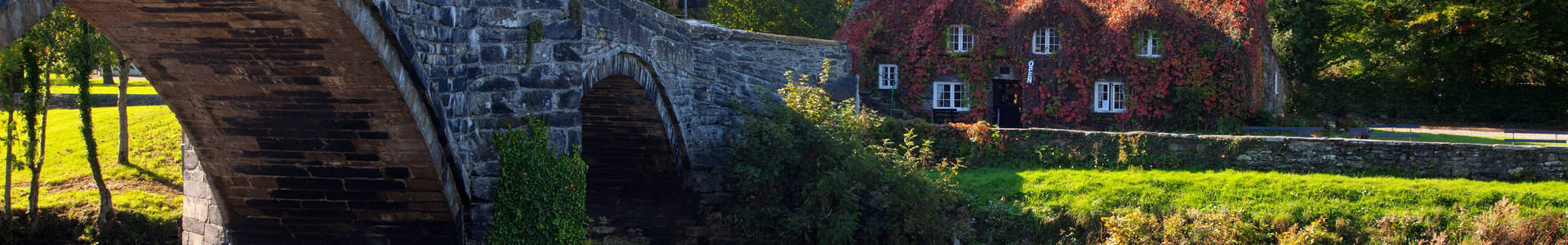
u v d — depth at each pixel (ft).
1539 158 50.90
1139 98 74.64
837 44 59.41
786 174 46.44
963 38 76.02
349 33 25.17
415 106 29.30
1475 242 43.73
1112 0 75.20
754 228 47.47
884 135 59.52
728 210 50.60
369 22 25.58
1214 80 74.23
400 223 35.14
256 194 35.14
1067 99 74.95
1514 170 51.08
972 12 74.74
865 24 75.92
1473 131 87.45
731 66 50.88
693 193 50.98
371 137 30.78
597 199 53.21
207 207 39.63
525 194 33.40
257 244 37.65
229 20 24.85
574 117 33.94
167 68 28.37
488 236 33.60
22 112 46.44
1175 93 74.69
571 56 33.30
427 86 29.37
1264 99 79.87
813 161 46.75
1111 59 74.38
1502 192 47.96
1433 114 101.14
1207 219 45.78
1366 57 102.42
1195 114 74.33
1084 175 53.62
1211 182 51.03
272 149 32.63
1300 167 53.78
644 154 48.19
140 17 24.76
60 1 19.94
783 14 101.50
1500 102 100.22
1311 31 108.06
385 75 27.30
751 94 51.96
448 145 31.58
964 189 52.01
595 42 34.65
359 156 31.89
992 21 75.10
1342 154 53.36
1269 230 46.37
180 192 56.29
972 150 58.44
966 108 75.31
